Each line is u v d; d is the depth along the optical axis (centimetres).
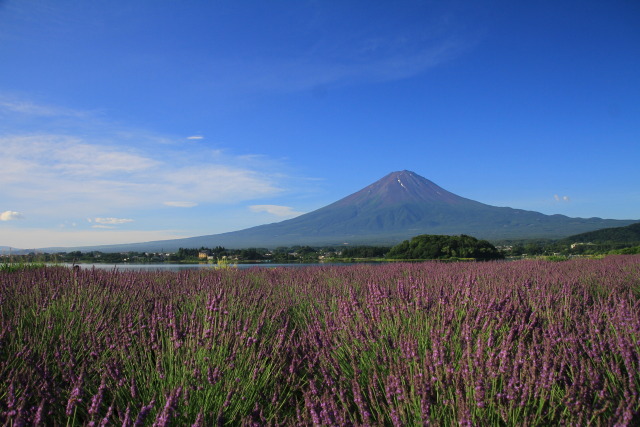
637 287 789
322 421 255
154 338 367
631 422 235
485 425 247
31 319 434
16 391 253
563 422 251
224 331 360
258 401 323
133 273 836
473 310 395
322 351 379
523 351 306
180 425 280
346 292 632
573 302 500
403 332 373
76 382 279
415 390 277
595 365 317
